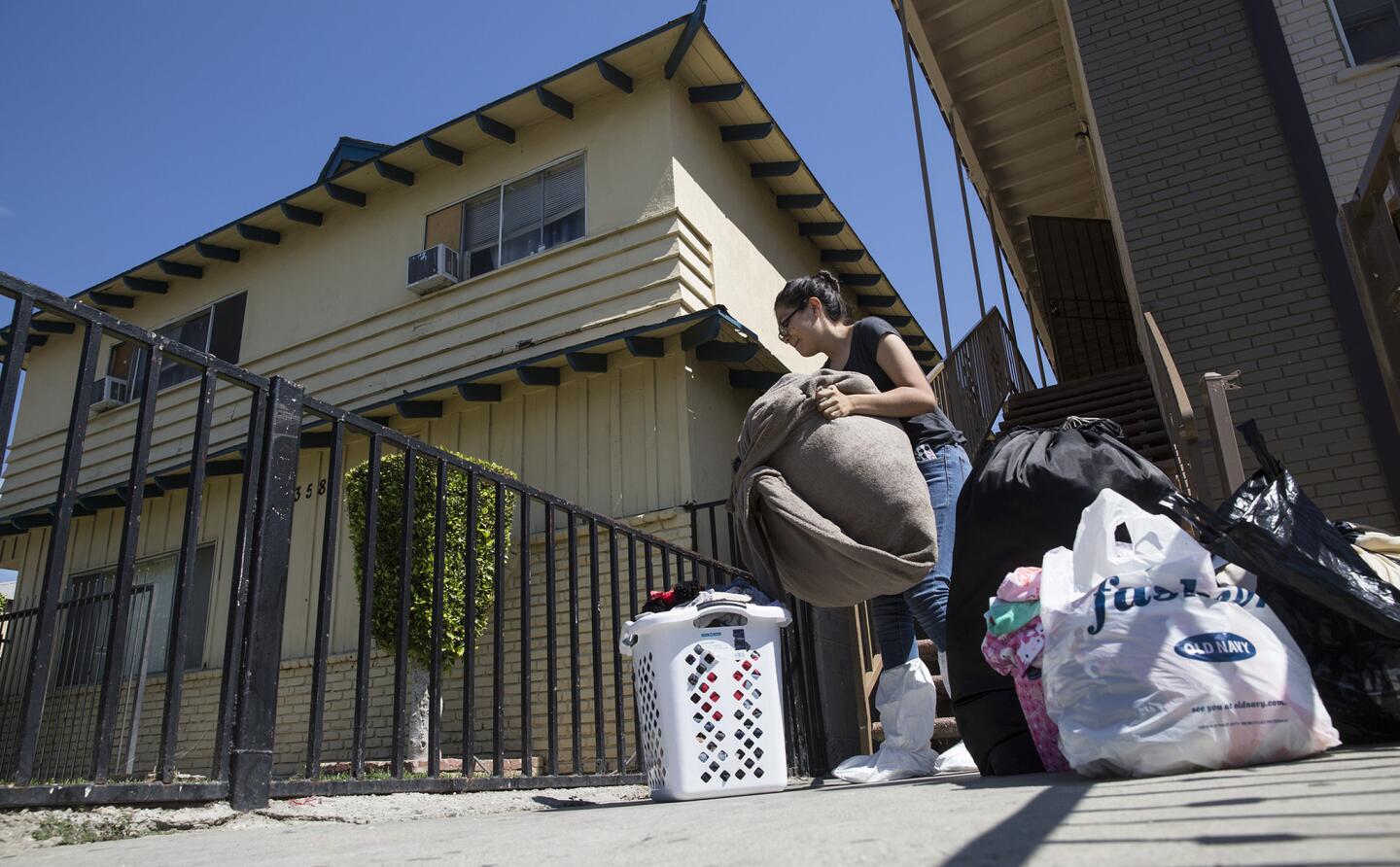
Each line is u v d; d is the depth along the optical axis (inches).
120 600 70.8
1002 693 81.2
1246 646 56.8
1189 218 232.8
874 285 415.2
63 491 68.5
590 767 244.2
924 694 106.4
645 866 34.6
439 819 81.5
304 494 340.5
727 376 310.0
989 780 69.9
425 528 243.4
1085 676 58.5
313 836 62.2
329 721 297.4
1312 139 223.8
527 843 48.6
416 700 234.7
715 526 257.3
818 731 151.9
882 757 105.7
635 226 301.1
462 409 319.0
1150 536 61.8
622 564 266.5
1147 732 54.9
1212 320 222.8
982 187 399.2
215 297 403.2
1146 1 255.8
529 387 307.9
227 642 77.2
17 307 67.2
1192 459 139.6
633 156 310.7
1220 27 244.2
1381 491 195.8
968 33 324.8
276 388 87.0
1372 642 67.9
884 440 95.7
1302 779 42.8
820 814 50.6
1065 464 83.4
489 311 322.0
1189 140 238.8
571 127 328.5
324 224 382.6
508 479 114.7
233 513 354.0
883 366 105.8
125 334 75.2
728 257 322.7
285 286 383.2
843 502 93.7
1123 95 250.2
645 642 97.6
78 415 70.5
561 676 259.6
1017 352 390.3
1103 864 25.5
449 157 345.7
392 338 342.0
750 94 320.8
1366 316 136.8
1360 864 21.9
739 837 41.9
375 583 243.1
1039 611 69.9
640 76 318.7
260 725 76.2
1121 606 59.0
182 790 70.0
